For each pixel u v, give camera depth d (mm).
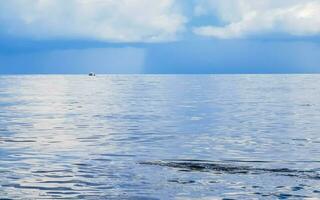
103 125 36531
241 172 18094
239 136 29547
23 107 56281
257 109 52125
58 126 35969
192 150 23922
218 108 53562
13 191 15281
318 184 16000
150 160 20984
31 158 21656
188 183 16219
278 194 14734
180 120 40375
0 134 30922
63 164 20078
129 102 63781
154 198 14375
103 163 20266
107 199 14320
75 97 76562
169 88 112875
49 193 15039
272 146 25203
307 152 23109
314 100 66938
